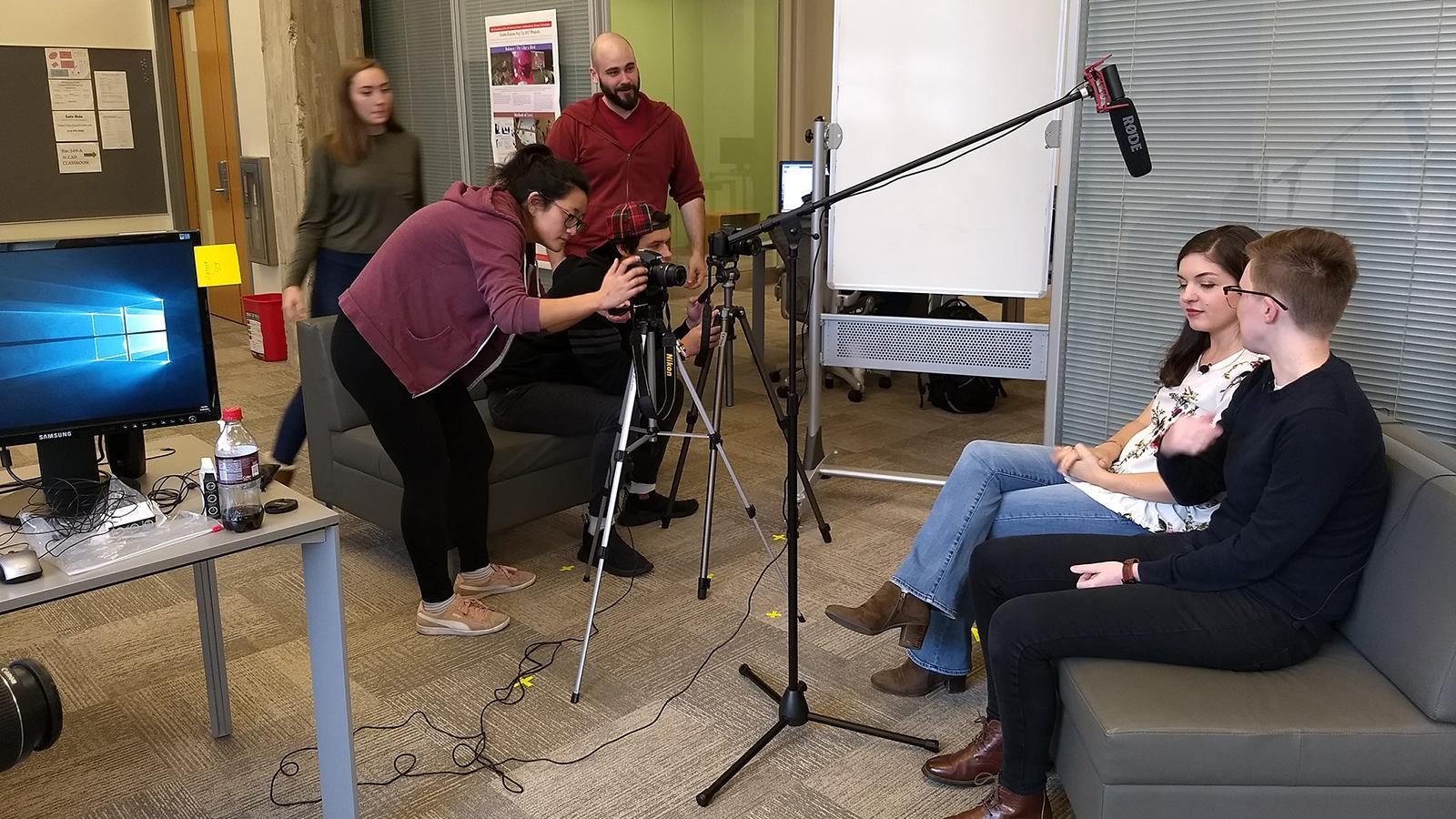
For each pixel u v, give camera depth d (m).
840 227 3.87
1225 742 1.64
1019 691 1.90
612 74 3.96
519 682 2.67
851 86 3.72
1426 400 2.81
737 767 2.25
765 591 3.19
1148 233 3.32
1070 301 3.55
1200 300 2.18
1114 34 3.28
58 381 1.92
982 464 2.38
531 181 2.62
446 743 2.41
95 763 2.36
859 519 3.79
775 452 4.53
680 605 3.10
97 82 7.05
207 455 2.24
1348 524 1.79
